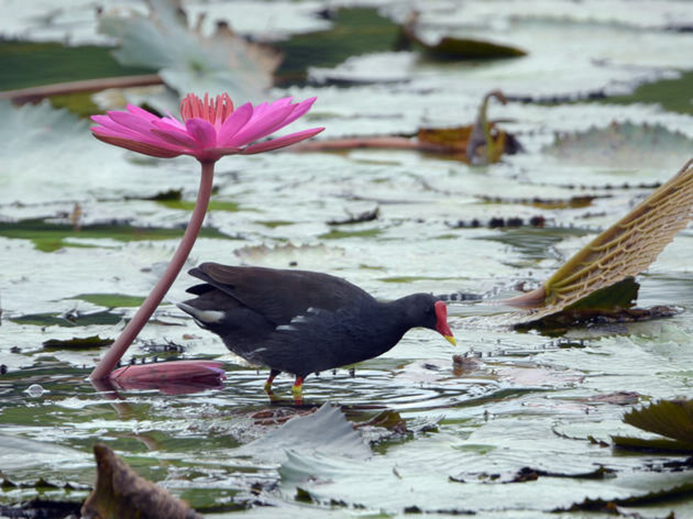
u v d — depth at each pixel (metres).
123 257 10.18
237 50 16.77
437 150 16.42
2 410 6.44
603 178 13.45
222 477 5.17
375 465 5.25
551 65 22.08
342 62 22.84
